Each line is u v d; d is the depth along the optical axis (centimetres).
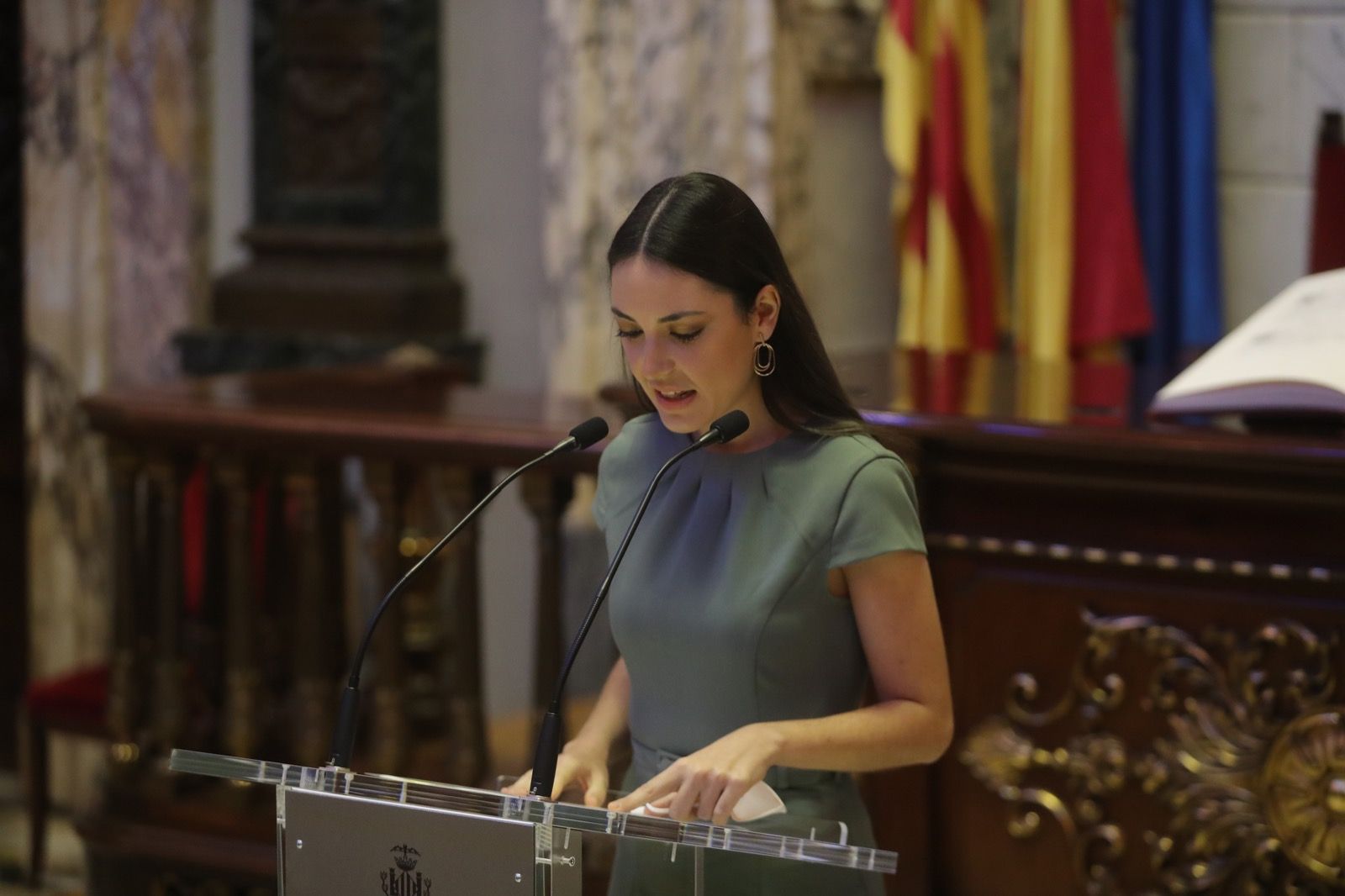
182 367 716
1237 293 647
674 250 233
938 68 628
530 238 712
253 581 478
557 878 205
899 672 243
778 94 660
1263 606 340
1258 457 327
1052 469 354
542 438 424
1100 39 614
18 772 731
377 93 700
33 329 696
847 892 243
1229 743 344
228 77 725
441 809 209
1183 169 629
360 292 693
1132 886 356
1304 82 628
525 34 703
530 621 725
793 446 250
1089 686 358
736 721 246
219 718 507
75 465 698
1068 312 621
